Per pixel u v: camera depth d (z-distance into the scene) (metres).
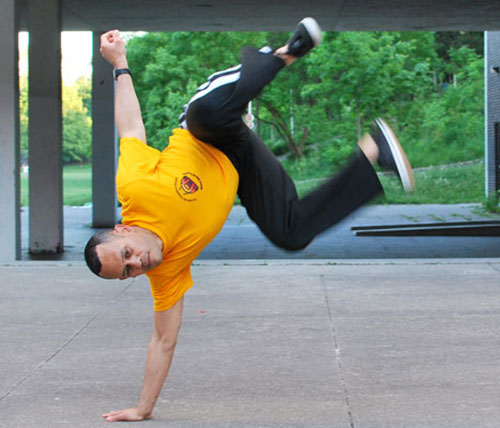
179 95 30.33
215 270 9.89
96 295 8.30
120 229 3.39
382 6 14.18
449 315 7.04
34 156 13.83
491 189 22.27
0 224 11.03
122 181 3.44
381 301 7.73
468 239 15.45
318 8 14.33
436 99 37.47
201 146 3.48
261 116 35.78
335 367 5.41
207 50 30.56
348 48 27.83
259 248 14.16
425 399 4.64
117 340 6.30
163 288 3.92
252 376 5.21
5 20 10.93
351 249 13.86
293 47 3.18
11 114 11.00
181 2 13.69
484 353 5.71
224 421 4.29
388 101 31.66
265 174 3.62
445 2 13.85
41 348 6.05
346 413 4.40
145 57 32.00
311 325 6.73
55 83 13.61
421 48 39.38
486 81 22.30
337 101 29.83
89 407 4.59
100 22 15.95
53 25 13.42
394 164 3.46
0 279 9.41
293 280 9.06
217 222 3.57
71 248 14.69
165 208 3.41
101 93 18.77
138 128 3.57
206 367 5.46
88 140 65.50
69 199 32.75
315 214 3.58
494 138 21.88
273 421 4.28
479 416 4.30
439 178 29.78
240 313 7.27
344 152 30.94
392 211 22.41
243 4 13.94
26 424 4.27
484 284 8.59
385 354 5.73
